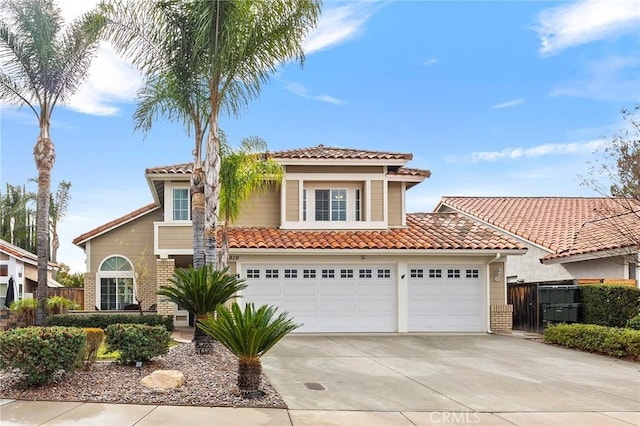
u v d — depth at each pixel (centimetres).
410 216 2373
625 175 1755
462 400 960
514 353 1523
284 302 1936
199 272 1248
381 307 1975
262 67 1479
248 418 802
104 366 1112
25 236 4012
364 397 965
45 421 763
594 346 1534
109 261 2444
